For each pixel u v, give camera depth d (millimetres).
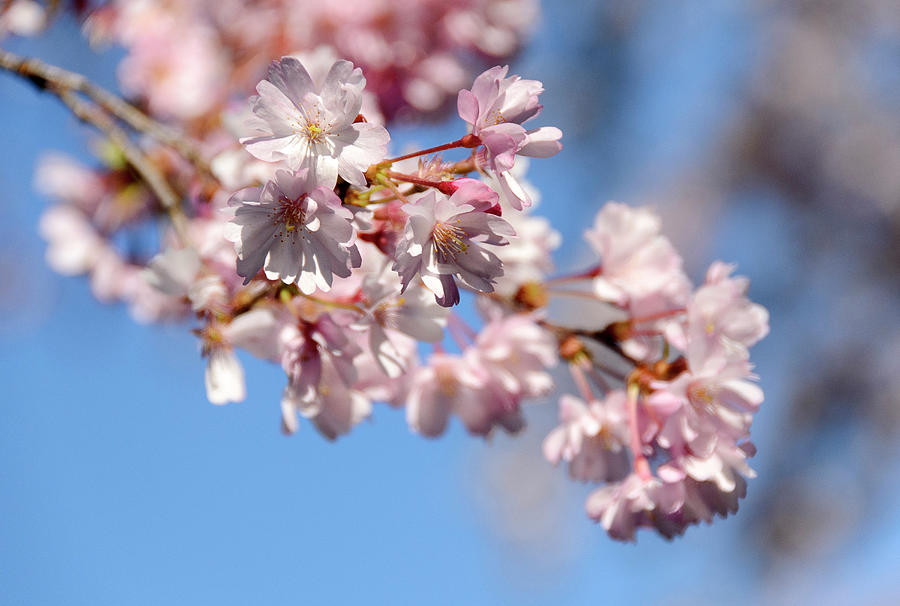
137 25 1206
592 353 977
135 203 1176
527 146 879
